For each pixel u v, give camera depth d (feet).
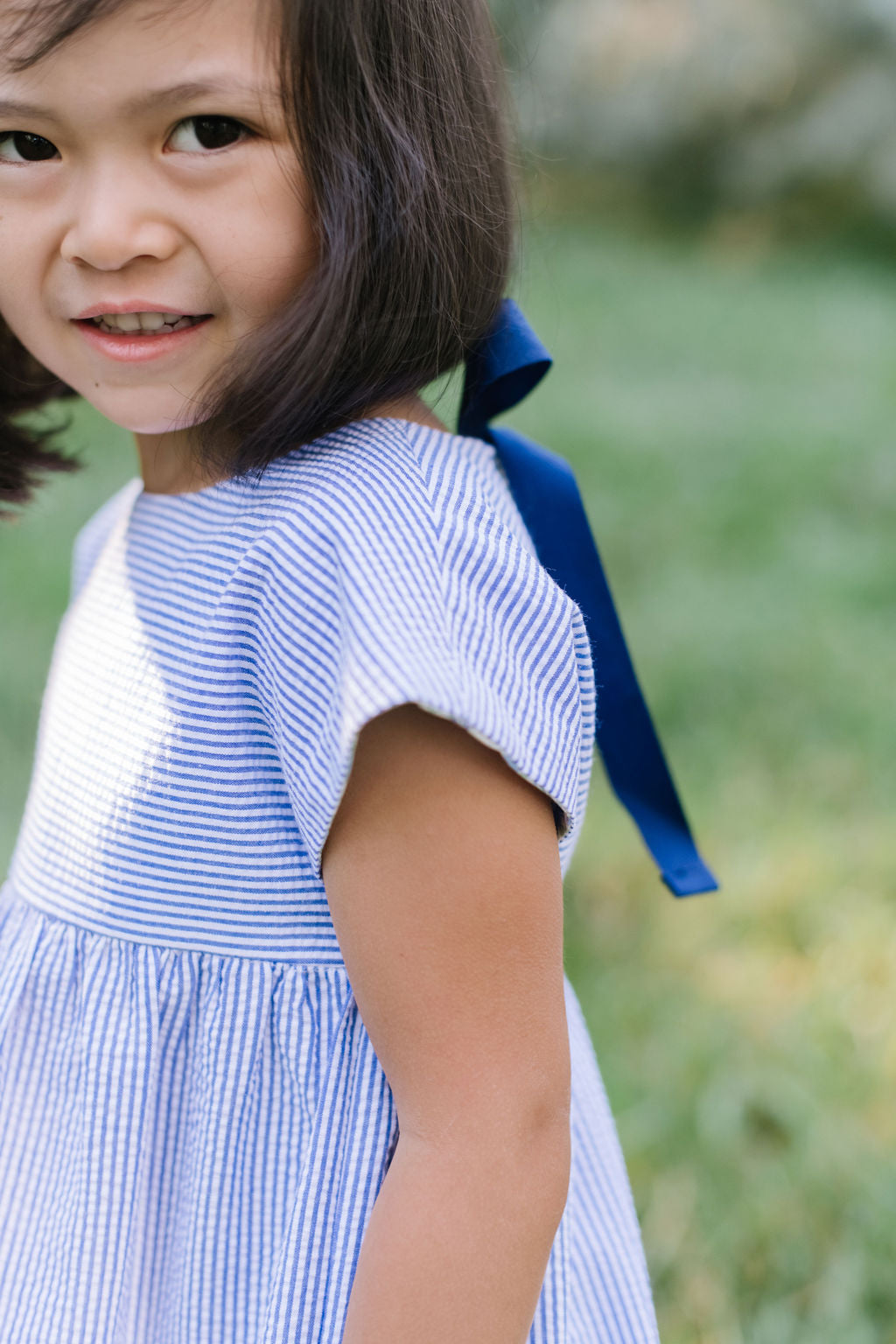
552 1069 2.60
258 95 2.73
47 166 2.88
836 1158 6.07
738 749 9.48
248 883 2.95
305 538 2.75
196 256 2.86
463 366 3.57
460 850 2.56
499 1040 2.56
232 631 2.90
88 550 4.03
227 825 2.95
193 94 2.71
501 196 3.28
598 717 3.81
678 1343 5.34
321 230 2.85
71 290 2.95
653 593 12.05
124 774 3.09
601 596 3.72
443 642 2.53
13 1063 3.26
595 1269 3.37
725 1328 5.37
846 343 22.67
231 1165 2.98
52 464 4.32
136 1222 3.05
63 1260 3.07
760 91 32.04
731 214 32.07
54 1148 3.21
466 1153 2.52
